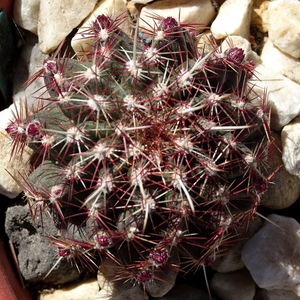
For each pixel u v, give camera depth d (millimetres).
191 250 165
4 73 201
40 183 157
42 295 186
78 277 188
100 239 152
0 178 180
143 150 150
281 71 197
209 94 154
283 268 179
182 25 166
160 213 153
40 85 198
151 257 153
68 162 157
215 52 159
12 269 183
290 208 196
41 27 200
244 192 161
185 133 151
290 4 195
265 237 182
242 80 163
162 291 179
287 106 186
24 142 158
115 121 150
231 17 197
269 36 200
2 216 189
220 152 155
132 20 203
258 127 168
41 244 183
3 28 197
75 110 153
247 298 184
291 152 185
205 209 159
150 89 155
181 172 149
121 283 182
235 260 186
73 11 196
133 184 148
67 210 161
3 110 195
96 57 157
